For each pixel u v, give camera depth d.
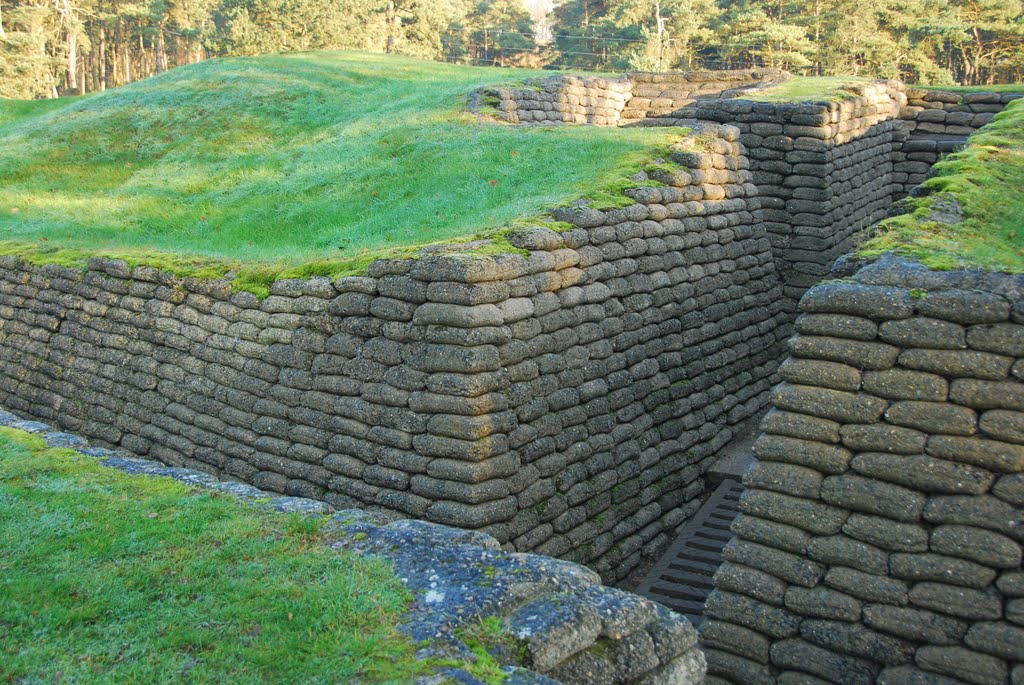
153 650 4.17
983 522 5.74
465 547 5.07
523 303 8.70
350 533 5.34
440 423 8.11
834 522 6.24
